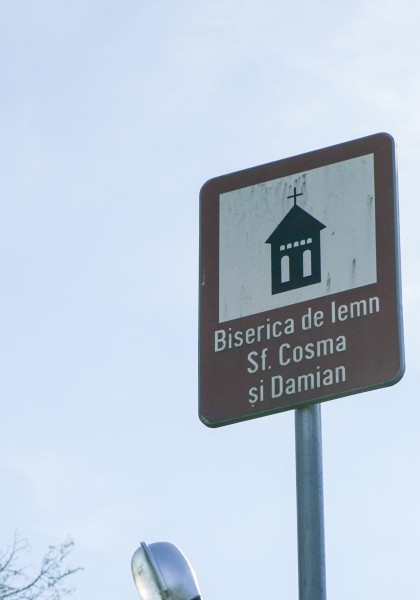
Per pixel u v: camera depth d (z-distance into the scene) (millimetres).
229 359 8109
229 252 8383
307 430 7750
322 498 7539
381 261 7926
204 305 8320
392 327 7746
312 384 7809
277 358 7969
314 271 8070
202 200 8617
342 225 8117
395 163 8164
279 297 8102
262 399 7926
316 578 7320
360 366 7734
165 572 7785
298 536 7465
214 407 8062
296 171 8406
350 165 8266
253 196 8461
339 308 7914
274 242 8273
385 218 8031
